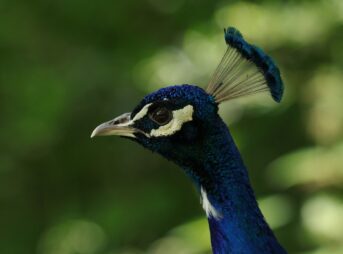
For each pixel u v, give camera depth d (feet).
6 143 42.65
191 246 33.24
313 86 36.32
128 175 42.42
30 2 40.11
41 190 43.91
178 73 40.34
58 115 41.22
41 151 43.68
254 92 19.06
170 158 19.36
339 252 30.53
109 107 41.75
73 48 41.70
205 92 19.19
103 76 41.22
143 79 40.68
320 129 34.55
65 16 40.45
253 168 36.55
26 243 42.42
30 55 41.63
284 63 37.29
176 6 39.73
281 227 32.42
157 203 39.45
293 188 33.73
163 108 19.16
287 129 36.70
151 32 40.88
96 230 40.34
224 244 18.74
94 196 43.06
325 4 36.91
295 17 37.40
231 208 18.74
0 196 43.39
